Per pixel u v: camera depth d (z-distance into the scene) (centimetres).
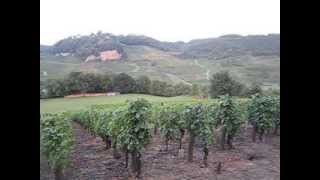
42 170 903
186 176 888
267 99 1293
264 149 1188
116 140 1015
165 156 1073
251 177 884
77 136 1416
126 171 917
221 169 946
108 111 1182
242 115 1255
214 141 1188
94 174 887
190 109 1023
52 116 902
